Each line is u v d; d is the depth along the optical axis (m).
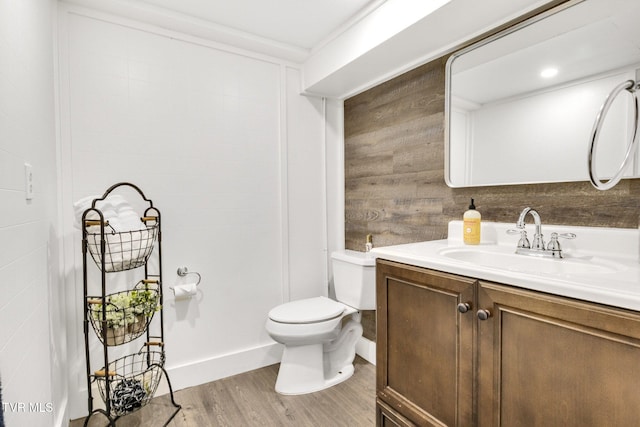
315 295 2.40
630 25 1.09
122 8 1.64
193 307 1.93
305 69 2.24
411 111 1.93
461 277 1.00
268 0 1.63
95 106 1.66
